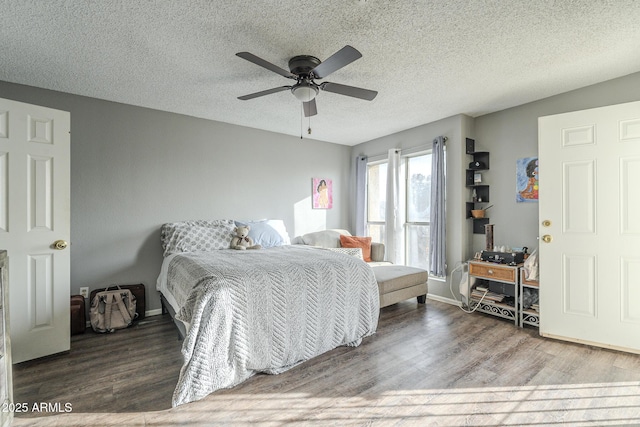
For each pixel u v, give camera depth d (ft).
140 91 9.52
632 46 7.10
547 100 10.22
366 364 7.22
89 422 5.20
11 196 7.12
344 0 5.51
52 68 8.02
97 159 10.05
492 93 9.87
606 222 8.00
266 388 6.24
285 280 7.14
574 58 7.67
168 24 6.20
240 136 13.15
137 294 10.27
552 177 8.78
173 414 5.42
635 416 5.35
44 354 7.53
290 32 6.50
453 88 9.47
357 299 8.43
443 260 12.15
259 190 13.71
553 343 8.38
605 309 8.00
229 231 11.59
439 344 8.32
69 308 7.91
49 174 7.65
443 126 12.39
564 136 8.59
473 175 12.16
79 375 6.72
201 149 12.12
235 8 5.72
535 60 7.77
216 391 6.13
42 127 7.55
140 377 6.64
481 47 7.14
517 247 10.94
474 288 11.27
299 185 15.10
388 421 5.26
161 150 11.23
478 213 11.73
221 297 6.22
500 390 6.14
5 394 5.04
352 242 13.88
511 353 7.77
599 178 8.09
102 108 10.12
